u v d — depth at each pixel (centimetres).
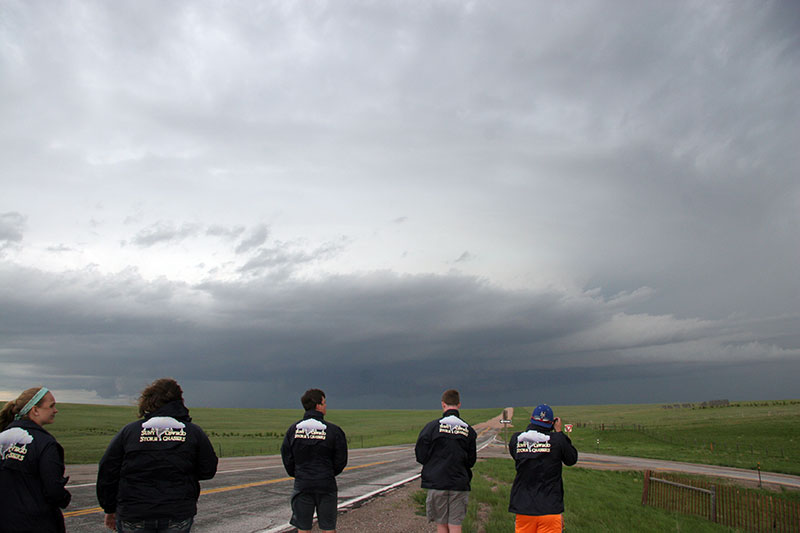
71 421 9375
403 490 1560
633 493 2531
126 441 449
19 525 418
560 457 654
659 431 8319
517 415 16862
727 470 4303
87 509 1059
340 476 1994
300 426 667
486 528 1029
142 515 432
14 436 432
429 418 15525
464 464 718
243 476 1817
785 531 1709
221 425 11281
